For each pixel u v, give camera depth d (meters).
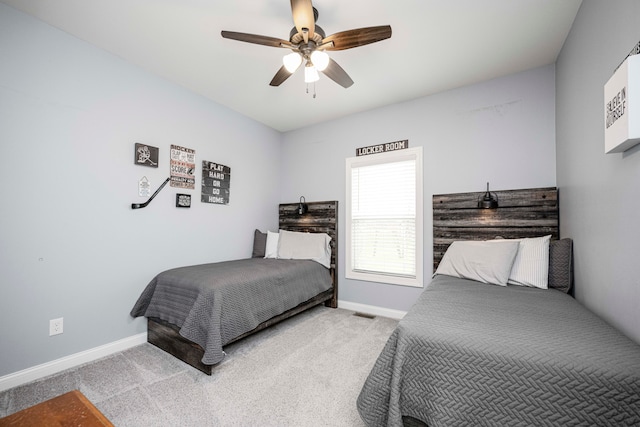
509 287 1.98
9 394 1.68
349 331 2.70
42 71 1.92
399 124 3.20
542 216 2.39
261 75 2.64
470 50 2.23
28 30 1.86
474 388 1.01
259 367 2.01
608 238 1.38
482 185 2.70
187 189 2.88
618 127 1.12
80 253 2.09
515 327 1.18
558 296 1.73
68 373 1.93
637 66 1.01
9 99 1.78
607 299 1.39
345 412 1.53
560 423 0.88
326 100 3.16
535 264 2.03
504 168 2.60
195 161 2.97
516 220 2.51
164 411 1.53
